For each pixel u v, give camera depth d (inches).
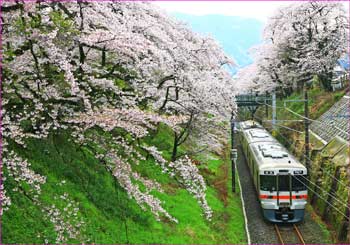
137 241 513.0
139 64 519.5
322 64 1382.9
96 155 467.8
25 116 430.6
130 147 482.9
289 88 1827.0
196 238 602.5
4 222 390.0
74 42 466.6
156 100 670.5
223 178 1045.2
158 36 626.5
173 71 642.8
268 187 793.6
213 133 982.4
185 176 506.0
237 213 813.9
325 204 813.2
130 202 587.5
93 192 536.7
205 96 711.1
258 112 2069.4
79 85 460.8
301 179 789.9
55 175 505.0
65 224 403.9
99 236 467.2
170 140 951.6
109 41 468.8
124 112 458.3
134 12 640.4
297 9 1441.9
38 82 422.0
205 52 892.6
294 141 1258.0
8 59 426.6
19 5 396.8
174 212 652.7
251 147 1058.7
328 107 1300.4
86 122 433.7
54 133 503.5
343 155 864.3
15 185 427.8
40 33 401.4
